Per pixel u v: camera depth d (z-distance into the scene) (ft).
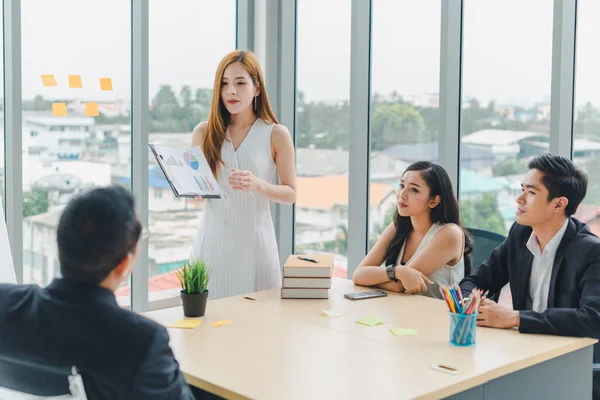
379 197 13.64
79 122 13.67
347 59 14.15
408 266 9.38
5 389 5.00
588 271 7.70
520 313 7.50
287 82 15.19
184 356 6.64
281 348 6.88
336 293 9.27
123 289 14.29
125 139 14.23
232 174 10.17
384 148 13.46
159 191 14.48
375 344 7.00
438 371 6.18
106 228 4.80
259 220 10.83
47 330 4.73
